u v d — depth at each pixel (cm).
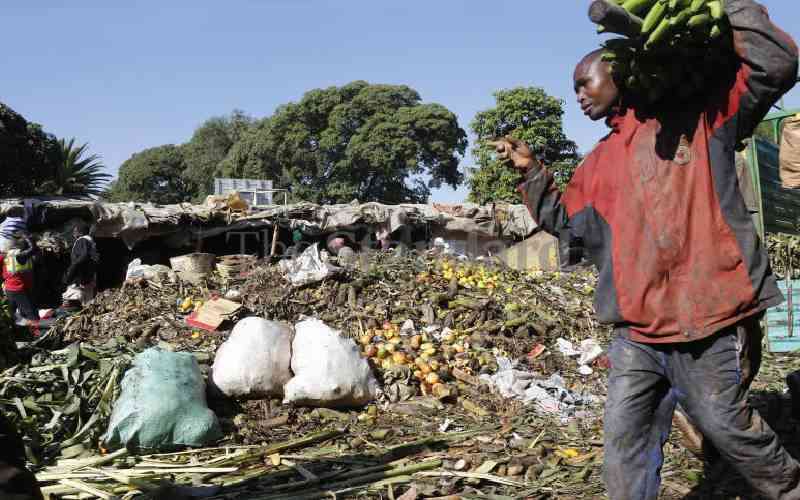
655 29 212
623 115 257
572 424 483
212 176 5144
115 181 5566
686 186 235
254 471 398
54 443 433
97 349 552
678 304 235
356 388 506
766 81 217
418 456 416
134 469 397
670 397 253
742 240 233
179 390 450
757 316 235
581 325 778
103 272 1445
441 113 3934
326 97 4103
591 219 260
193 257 886
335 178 4091
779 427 443
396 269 870
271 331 523
